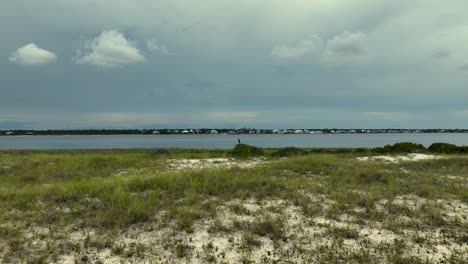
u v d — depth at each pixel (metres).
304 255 5.12
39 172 14.20
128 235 5.87
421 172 12.89
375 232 6.12
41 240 5.59
